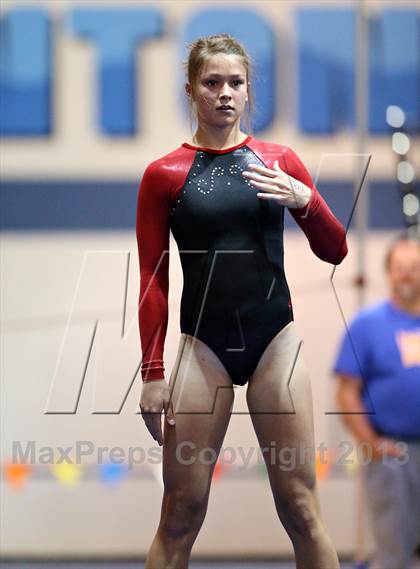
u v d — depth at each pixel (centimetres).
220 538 1541
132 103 1568
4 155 1571
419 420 1100
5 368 1510
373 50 1568
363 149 1339
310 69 1560
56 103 1570
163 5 1565
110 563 1531
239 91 713
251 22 1551
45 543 1553
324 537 711
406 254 1135
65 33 1565
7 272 1554
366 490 1110
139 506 1560
